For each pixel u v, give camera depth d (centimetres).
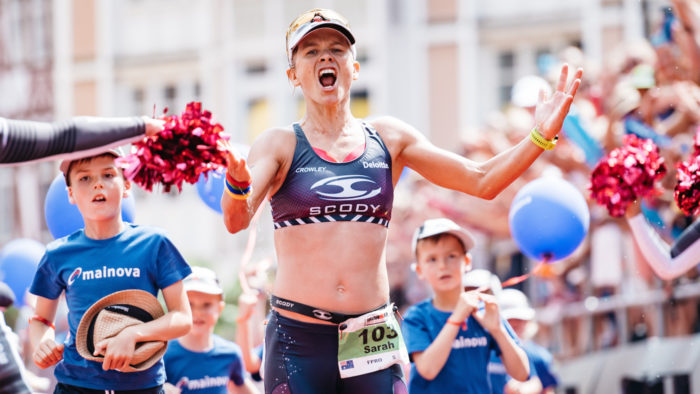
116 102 4019
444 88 3403
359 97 3484
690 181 886
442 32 3406
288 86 3647
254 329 1459
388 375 727
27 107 4125
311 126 741
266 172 712
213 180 1086
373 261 726
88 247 770
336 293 716
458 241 1050
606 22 3048
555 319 1734
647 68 1543
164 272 770
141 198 3781
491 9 3428
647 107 1498
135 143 689
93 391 745
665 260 950
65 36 4069
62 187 979
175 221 3716
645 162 942
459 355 1031
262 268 1137
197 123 678
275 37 3653
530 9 3369
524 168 718
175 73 3941
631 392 1571
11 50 4166
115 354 714
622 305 1619
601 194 952
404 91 3447
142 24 4016
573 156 1678
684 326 1511
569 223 1083
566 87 721
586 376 1662
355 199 717
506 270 1959
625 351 1598
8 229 4012
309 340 718
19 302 1245
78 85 4050
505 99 3388
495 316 1009
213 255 3575
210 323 1066
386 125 762
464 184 740
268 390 733
